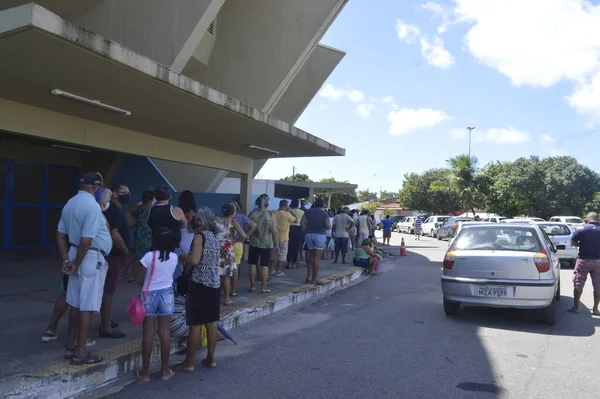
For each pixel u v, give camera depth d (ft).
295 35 47.24
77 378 14.52
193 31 33.53
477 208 135.03
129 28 35.78
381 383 16.08
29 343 16.80
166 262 15.74
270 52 48.06
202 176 52.70
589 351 20.17
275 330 22.94
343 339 21.48
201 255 16.57
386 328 23.65
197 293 16.51
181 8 33.96
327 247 52.21
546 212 135.03
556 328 24.08
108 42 17.39
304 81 63.10
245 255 43.78
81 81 20.43
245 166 44.32
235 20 48.98
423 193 179.83
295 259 40.65
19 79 20.16
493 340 21.70
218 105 24.35
